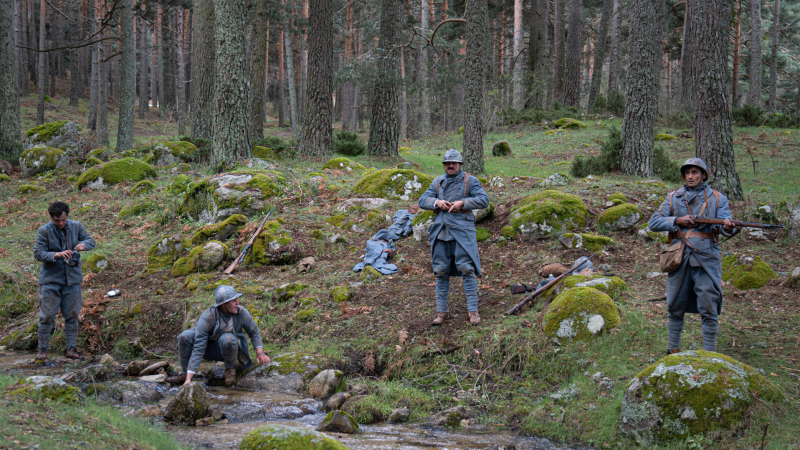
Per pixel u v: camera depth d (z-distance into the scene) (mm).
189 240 8664
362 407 4469
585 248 7203
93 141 19203
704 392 3672
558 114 26125
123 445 3150
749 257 6227
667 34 36500
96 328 6566
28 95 37562
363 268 7332
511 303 6016
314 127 16375
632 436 3787
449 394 4828
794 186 11930
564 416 4188
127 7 19203
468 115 13430
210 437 3838
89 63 47781
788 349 4609
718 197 4367
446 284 5754
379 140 17219
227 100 13031
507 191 10102
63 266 5941
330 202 9805
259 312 6488
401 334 5613
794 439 3404
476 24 13094
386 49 17016
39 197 12766
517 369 4984
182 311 6777
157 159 15250
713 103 9281
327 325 6117
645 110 13047
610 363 4652
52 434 3012
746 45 37062
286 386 5117
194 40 18000
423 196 5852
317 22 16203
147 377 5293
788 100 46281
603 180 10664
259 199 9484
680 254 4316
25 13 40750
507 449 3730
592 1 38094
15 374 5121
